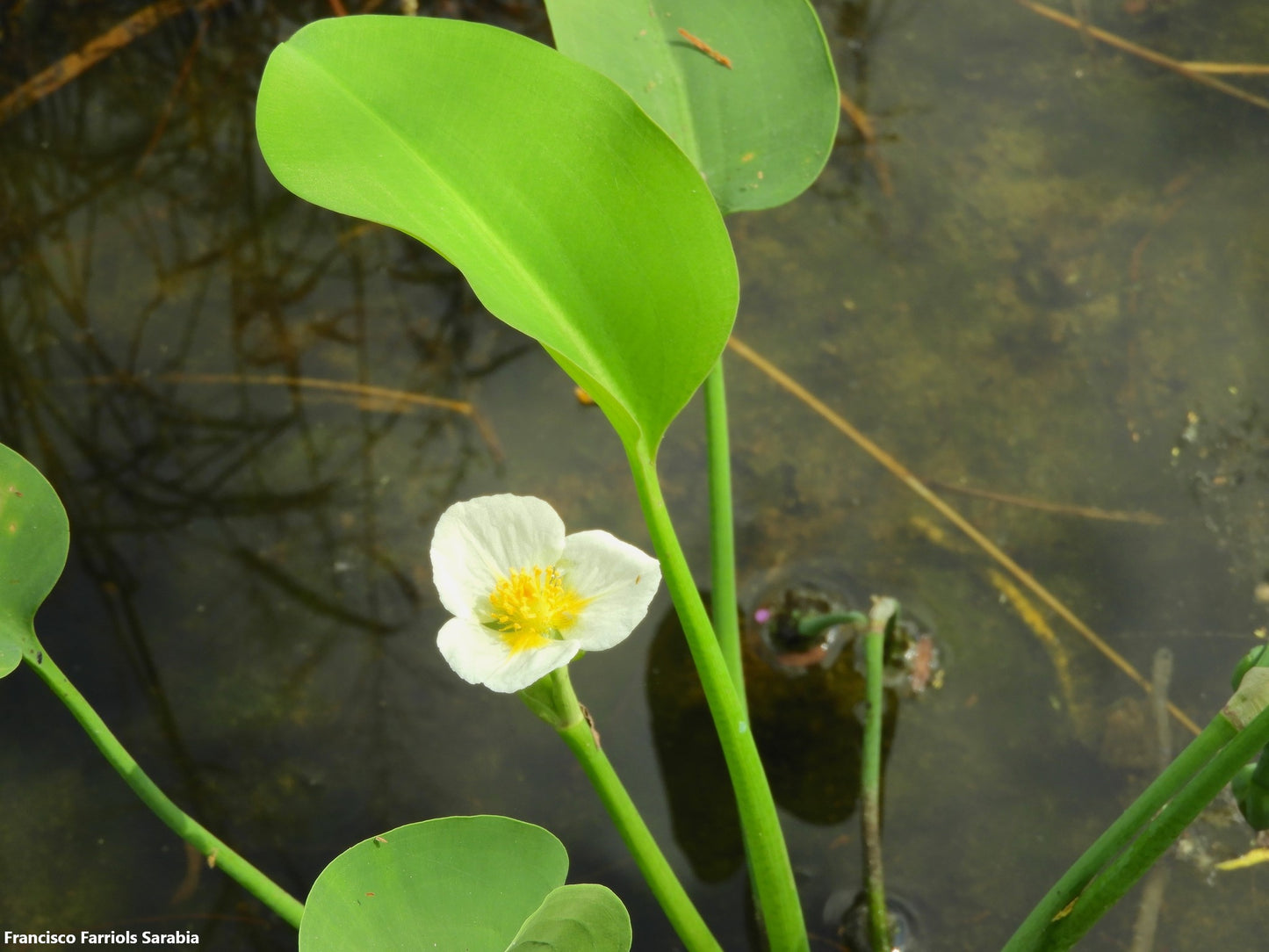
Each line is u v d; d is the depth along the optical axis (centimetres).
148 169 102
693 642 78
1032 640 85
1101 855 78
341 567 87
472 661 76
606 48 83
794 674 86
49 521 78
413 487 88
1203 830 83
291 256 96
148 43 110
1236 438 87
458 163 77
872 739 83
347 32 78
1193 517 87
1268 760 78
